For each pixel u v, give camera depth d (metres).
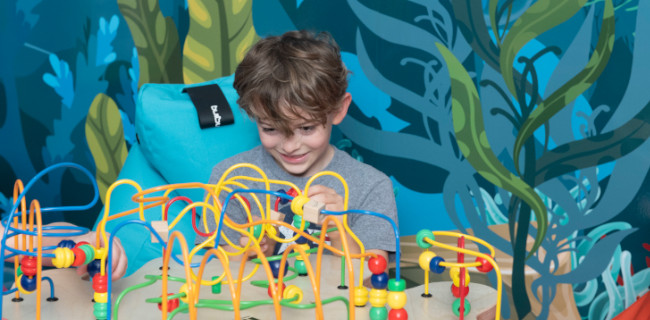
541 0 1.54
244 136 1.41
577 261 1.60
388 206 1.29
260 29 1.67
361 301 0.84
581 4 1.51
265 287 0.91
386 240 1.24
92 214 1.84
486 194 1.62
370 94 1.64
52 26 1.78
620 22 1.50
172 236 0.66
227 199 0.73
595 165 1.56
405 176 1.65
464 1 1.57
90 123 1.81
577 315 1.61
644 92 1.51
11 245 0.95
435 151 1.63
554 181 1.59
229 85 1.46
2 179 1.88
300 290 0.82
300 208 0.77
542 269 1.62
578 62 1.53
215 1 1.68
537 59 1.55
